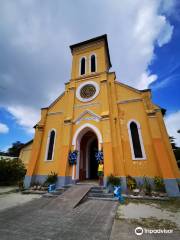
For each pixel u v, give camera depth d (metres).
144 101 13.15
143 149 11.81
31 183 13.46
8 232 4.83
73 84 17.12
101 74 16.30
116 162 11.80
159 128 11.62
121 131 12.99
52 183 12.32
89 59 18.58
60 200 8.50
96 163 16.80
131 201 8.76
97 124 13.70
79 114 15.05
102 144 12.68
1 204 8.42
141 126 12.59
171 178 9.91
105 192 10.03
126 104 13.85
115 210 7.12
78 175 13.05
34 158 14.58
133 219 5.93
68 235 4.62
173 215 6.35
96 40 19.27
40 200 9.30
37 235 4.62
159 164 10.53
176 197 9.30
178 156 26.62
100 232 4.82
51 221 5.80
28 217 6.25
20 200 9.38
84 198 9.06
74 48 20.33
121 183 10.87
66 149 13.45
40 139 15.46
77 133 14.12
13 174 18.94
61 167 12.80
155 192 9.86
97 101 14.93
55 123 16.02
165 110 13.12
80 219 5.99
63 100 17.02
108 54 21.02
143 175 11.12
